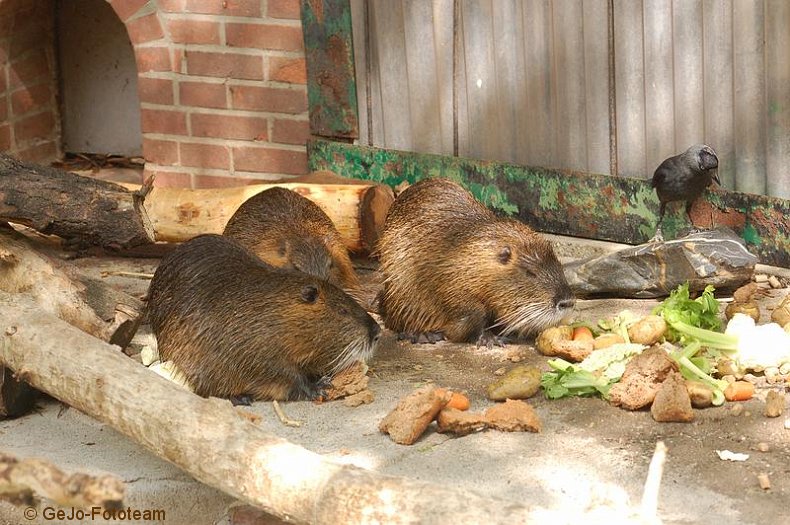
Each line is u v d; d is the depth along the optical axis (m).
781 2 7.54
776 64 7.65
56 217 6.69
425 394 5.82
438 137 9.09
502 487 5.32
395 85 9.15
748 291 7.17
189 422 5.14
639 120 8.27
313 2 9.18
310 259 7.59
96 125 11.33
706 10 7.84
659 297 7.73
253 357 6.28
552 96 8.55
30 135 11.01
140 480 5.54
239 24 9.42
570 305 6.98
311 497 4.65
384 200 8.65
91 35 11.07
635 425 5.93
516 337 7.29
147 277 8.42
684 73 8.02
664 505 5.11
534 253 7.05
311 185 8.53
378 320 7.73
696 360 6.40
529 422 5.86
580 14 8.30
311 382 6.52
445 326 7.28
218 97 9.64
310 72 9.35
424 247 7.27
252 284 6.36
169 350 6.43
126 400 5.37
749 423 5.87
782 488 5.23
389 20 9.02
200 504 5.50
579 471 5.45
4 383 6.06
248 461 4.89
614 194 8.37
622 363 6.40
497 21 8.62
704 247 7.57
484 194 8.91
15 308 6.05
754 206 7.91
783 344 6.42
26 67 10.86
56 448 5.86
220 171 9.81
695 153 7.63
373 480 4.57
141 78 9.80
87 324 6.54
